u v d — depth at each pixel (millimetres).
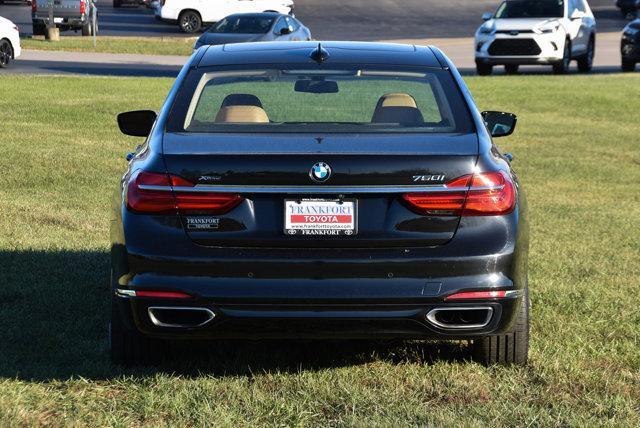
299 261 5574
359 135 5926
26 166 15781
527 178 17609
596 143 22047
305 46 7121
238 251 5602
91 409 5551
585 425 5375
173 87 6527
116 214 6020
